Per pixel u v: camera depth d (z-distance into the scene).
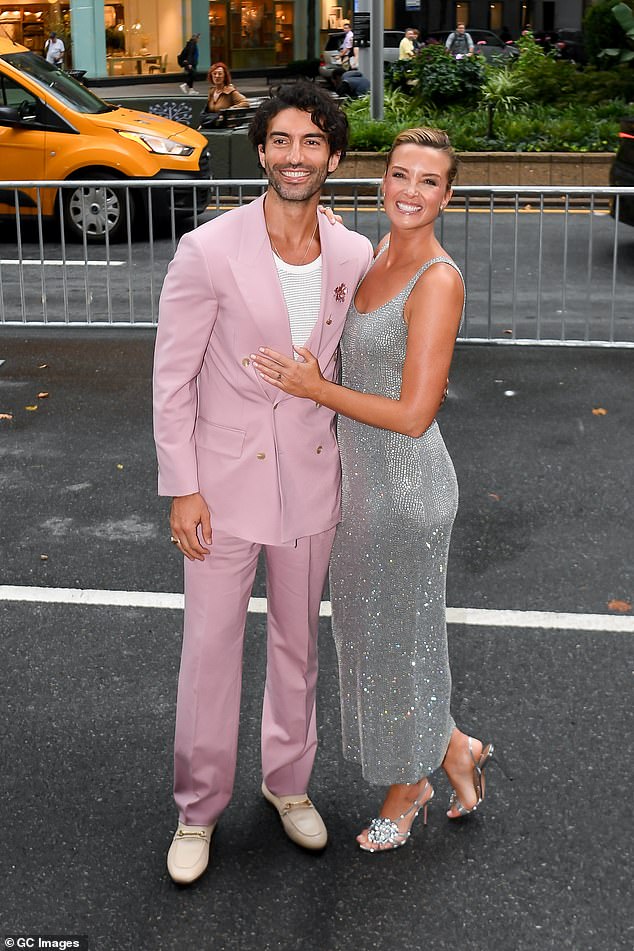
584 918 3.19
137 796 3.73
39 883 3.35
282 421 3.18
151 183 9.40
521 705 4.21
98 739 4.03
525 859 3.42
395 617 3.30
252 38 37.78
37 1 32.38
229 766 3.41
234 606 3.31
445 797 3.75
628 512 5.95
